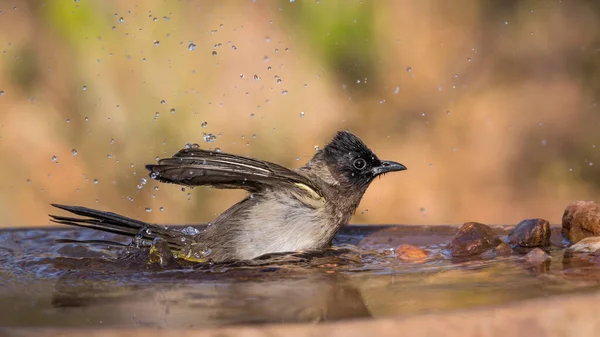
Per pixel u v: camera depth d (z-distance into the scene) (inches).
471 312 146.8
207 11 582.6
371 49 618.8
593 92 629.6
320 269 235.3
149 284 207.5
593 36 655.1
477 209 546.3
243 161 269.4
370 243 299.9
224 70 560.7
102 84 546.9
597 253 238.8
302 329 141.1
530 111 613.3
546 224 277.0
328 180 308.3
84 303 177.6
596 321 147.8
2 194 514.9
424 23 640.4
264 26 591.2
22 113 538.9
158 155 526.0
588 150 588.1
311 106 570.3
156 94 544.4
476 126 605.3
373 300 173.2
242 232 286.4
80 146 532.7
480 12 664.4
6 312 167.2
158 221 510.6
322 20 613.0
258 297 181.9
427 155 583.8
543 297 156.9
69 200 516.7
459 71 633.6
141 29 561.3
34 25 568.1
